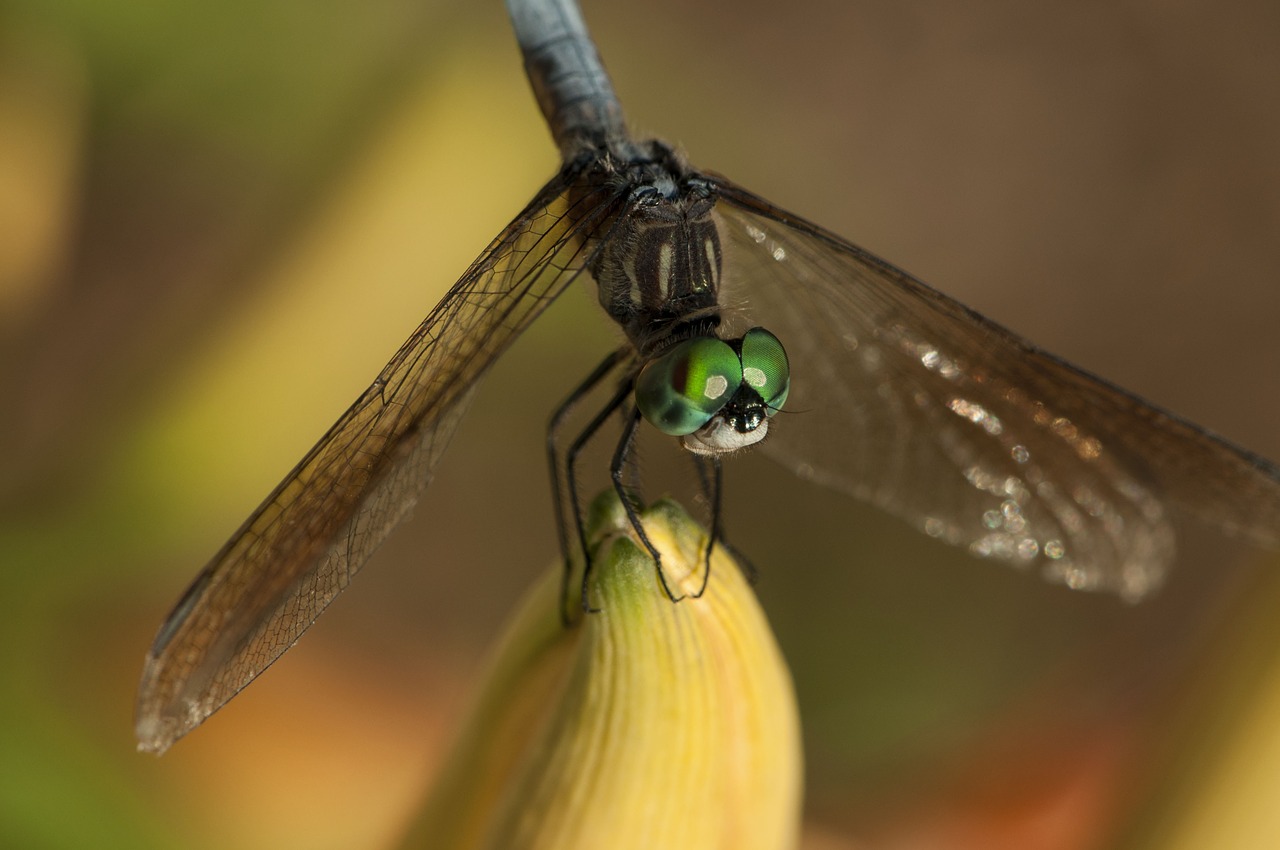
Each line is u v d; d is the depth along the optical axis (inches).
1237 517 8.0
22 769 8.0
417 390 7.8
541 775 7.5
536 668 7.5
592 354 9.3
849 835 8.6
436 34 8.2
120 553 8.2
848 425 8.3
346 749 8.3
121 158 9.1
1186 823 7.5
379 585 11.1
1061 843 8.3
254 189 9.2
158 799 8.1
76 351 9.3
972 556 11.1
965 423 8.2
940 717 9.9
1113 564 8.1
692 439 8.0
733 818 7.5
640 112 12.8
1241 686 7.5
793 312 8.3
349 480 7.7
